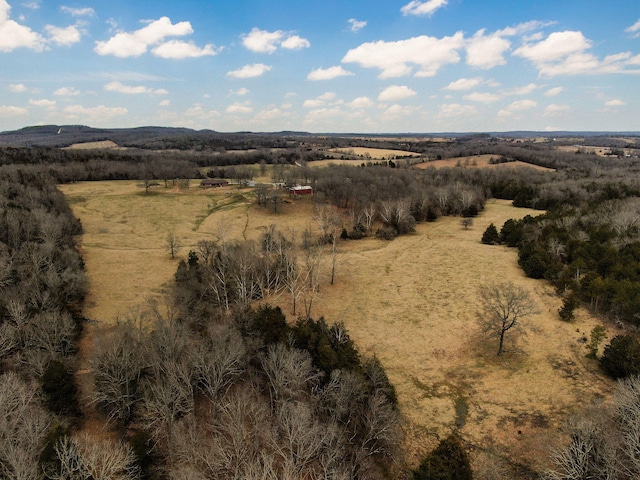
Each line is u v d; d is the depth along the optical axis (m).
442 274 72.69
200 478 26.52
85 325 53.72
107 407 37.00
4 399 29.61
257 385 38.09
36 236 72.06
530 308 49.41
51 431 29.83
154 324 51.31
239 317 47.94
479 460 34.53
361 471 31.45
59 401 35.75
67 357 43.56
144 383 36.22
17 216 72.06
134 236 98.88
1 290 51.22
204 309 53.00
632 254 63.22
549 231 79.56
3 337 40.53
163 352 39.31
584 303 57.19
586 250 67.94
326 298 66.06
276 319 46.69
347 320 58.50
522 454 34.69
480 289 64.75
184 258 82.94
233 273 61.78
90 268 75.69
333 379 35.97
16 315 43.31
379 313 60.31
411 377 45.62
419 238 97.62
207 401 37.97
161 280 70.88
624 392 32.69
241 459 28.45
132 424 35.66
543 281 65.88
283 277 67.38
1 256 57.69
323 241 95.94
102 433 35.53
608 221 81.06
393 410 37.03
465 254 82.25
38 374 39.34
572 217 86.56
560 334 50.41
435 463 29.55
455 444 30.16
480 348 49.88
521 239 84.19
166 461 31.31
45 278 54.84
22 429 28.48
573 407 38.59
